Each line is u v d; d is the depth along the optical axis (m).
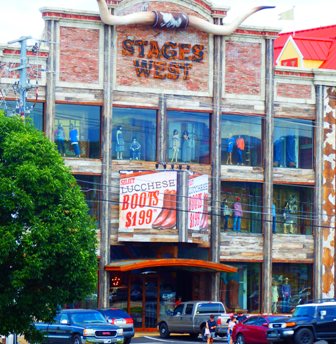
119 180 69.62
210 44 72.38
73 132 69.12
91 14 69.44
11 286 43.91
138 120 70.69
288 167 74.12
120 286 70.31
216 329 62.53
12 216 43.94
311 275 74.56
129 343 59.78
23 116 52.38
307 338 55.66
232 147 72.75
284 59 82.62
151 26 70.81
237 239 72.56
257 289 73.12
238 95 72.88
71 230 44.44
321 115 74.75
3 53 67.75
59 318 55.97
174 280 72.00
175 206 69.62
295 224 74.38
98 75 69.69
